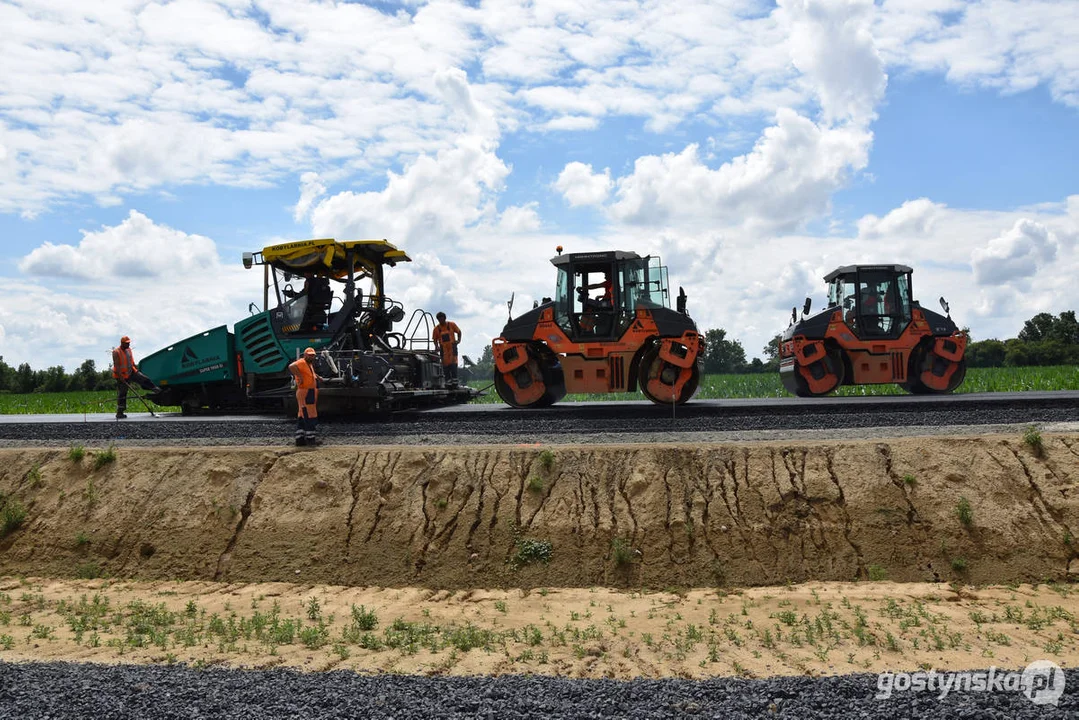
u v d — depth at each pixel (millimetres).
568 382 16578
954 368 19469
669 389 16188
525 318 16984
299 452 12562
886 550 10398
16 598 10680
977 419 13453
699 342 16297
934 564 10242
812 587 10023
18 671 6848
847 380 19891
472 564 10789
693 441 12469
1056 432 11719
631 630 8867
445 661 7910
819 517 10766
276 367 18875
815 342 19766
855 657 7852
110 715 5664
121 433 15492
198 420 17109
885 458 11328
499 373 17203
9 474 13094
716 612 9375
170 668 7117
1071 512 10523
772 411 14703
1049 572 10070
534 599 10047
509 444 12711
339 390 16172
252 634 8922
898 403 15148
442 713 5664
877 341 19469
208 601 10273
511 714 5605
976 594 9680
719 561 10453
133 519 12047
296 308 18812
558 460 11766
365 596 10328
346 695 6062
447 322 20641
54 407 30156
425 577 10727
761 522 10758
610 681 6484
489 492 11523
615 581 10445
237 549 11406
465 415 15633
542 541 10867
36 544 12031
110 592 10797
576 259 16656
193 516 11906
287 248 18688
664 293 16641
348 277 18609
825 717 5508
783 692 6004
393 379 17469
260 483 12180
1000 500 10742
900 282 19672
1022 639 8234
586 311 16609
